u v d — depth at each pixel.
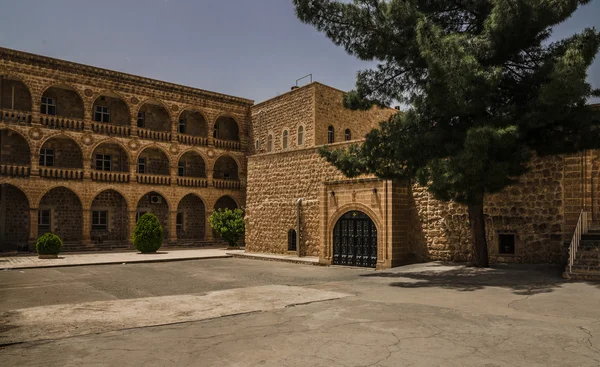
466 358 6.23
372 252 19.78
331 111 33.22
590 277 12.52
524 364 5.96
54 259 25.77
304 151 25.62
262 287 13.53
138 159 38.66
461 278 14.06
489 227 17.52
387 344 6.93
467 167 12.31
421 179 13.89
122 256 27.88
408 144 14.45
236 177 44.50
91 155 34.88
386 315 9.00
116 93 35.97
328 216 21.73
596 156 15.31
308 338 7.38
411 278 14.75
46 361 6.38
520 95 14.55
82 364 6.22
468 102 13.10
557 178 16.05
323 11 15.71
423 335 7.41
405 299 10.88
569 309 9.15
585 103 13.48
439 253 18.97
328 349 6.74
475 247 16.34
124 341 7.41
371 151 16.05
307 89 32.94
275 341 7.24
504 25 13.15
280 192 27.09
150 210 39.03
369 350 6.65
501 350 6.55
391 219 18.91
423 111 15.11
